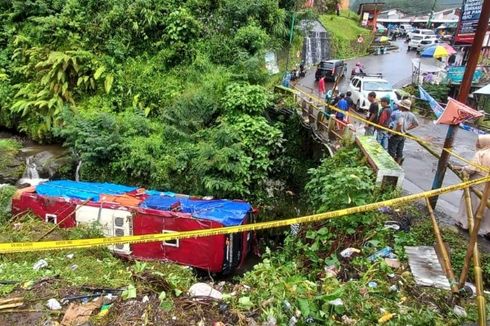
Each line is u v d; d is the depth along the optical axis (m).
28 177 12.79
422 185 8.80
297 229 8.20
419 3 71.69
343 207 6.21
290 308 4.03
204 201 9.37
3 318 4.04
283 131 12.88
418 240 5.87
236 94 12.75
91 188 10.01
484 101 19.89
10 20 16.72
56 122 14.07
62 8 16.34
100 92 14.77
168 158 11.78
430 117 18.06
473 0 20.89
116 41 15.19
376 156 7.57
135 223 8.38
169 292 4.50
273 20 16.70
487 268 5.17
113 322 3.98
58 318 4.07
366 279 4.79
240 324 3.90
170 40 15.08
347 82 24.38
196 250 8.08
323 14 40.34
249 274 4.93
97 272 5.22
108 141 11.84
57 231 7.79
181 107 12.80
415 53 41.94
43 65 14.52
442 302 4.39
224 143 11.63
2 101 15.30
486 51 22.91
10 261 5.68
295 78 20.19
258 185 11.78
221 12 15.63
